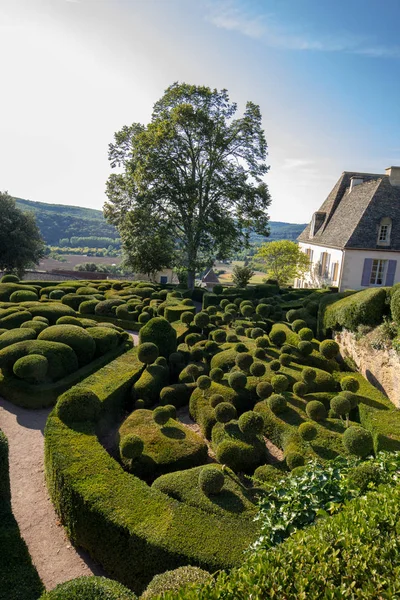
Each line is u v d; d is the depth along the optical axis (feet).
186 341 53.52
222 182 99.91
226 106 99.25
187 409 40.50
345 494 17.62
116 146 107.34
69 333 48.65
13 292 77.97
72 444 27.89
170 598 11.24
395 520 13.70
